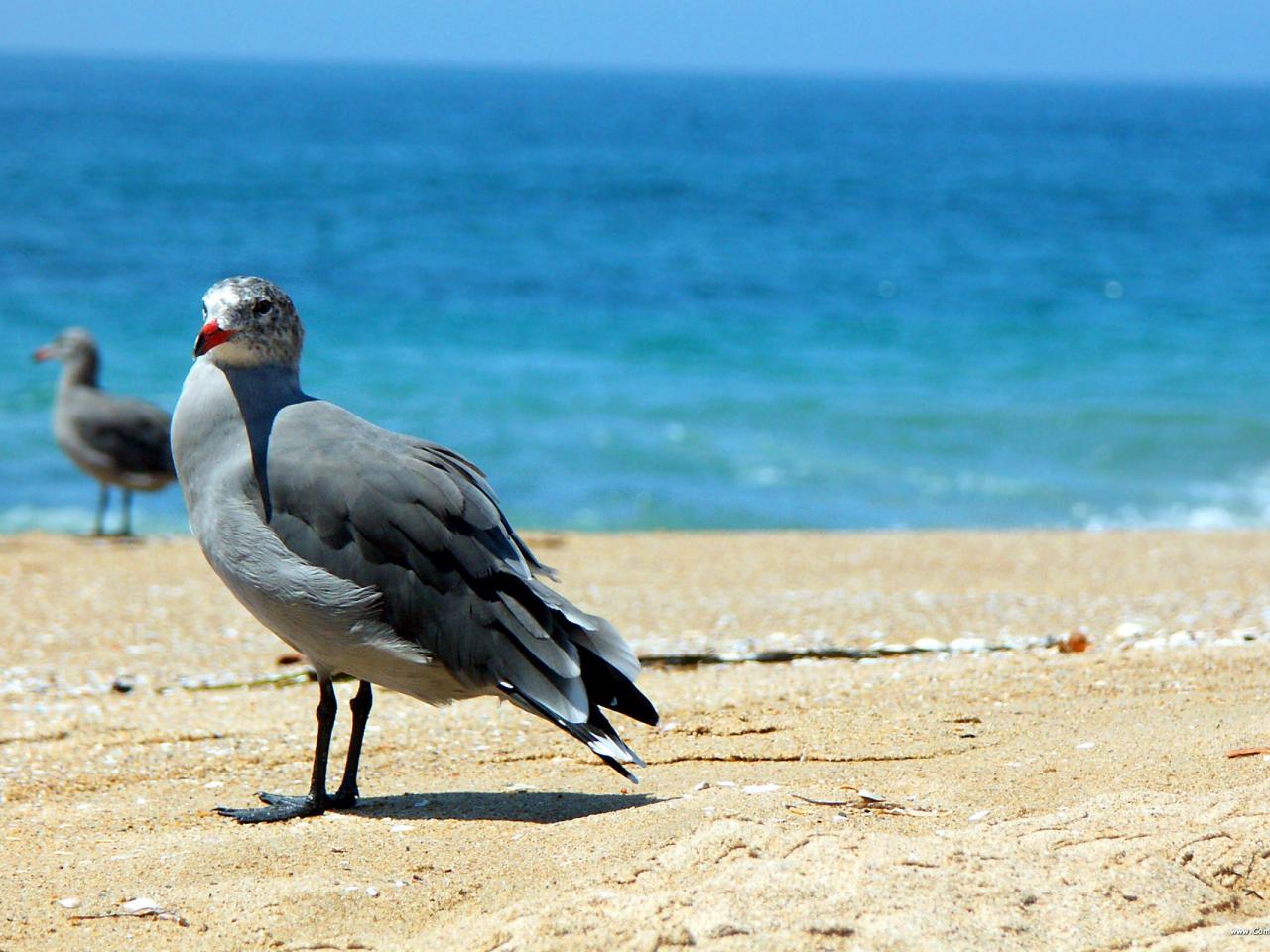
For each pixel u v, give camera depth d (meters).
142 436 17.59
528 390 28.28
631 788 7.29
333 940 5.32
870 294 41.22
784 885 5.15
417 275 41.53
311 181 70.31
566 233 53.06
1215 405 28.25
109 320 32.19
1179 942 4.86
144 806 7.34
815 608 13.21
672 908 5.04
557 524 20.41
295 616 6.86
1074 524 20.84
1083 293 42.19
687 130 158.62
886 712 8.46
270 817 7.00
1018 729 7.92
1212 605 13.33
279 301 7.21
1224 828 5.62
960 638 11.64
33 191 58.62
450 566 6.80
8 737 8.80
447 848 6.23
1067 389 29.61
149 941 5.36
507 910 5.23
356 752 7.24
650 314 36.91
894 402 28.12
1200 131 188.00
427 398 27.30
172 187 63.28
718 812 6.39
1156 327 36.84
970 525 20.72
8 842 6.64
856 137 149.88
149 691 10.53
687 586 14.64
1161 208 69.31
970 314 38.25
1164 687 8.73
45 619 13.09
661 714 8.62
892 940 4.80
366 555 6.78
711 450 24.41
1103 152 126.56
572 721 6.58
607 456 23.86
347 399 26.97
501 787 7.46
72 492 20.91
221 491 6.97
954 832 5.81
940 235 56.00
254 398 7.17
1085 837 5.65
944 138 151.75
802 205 67.31
